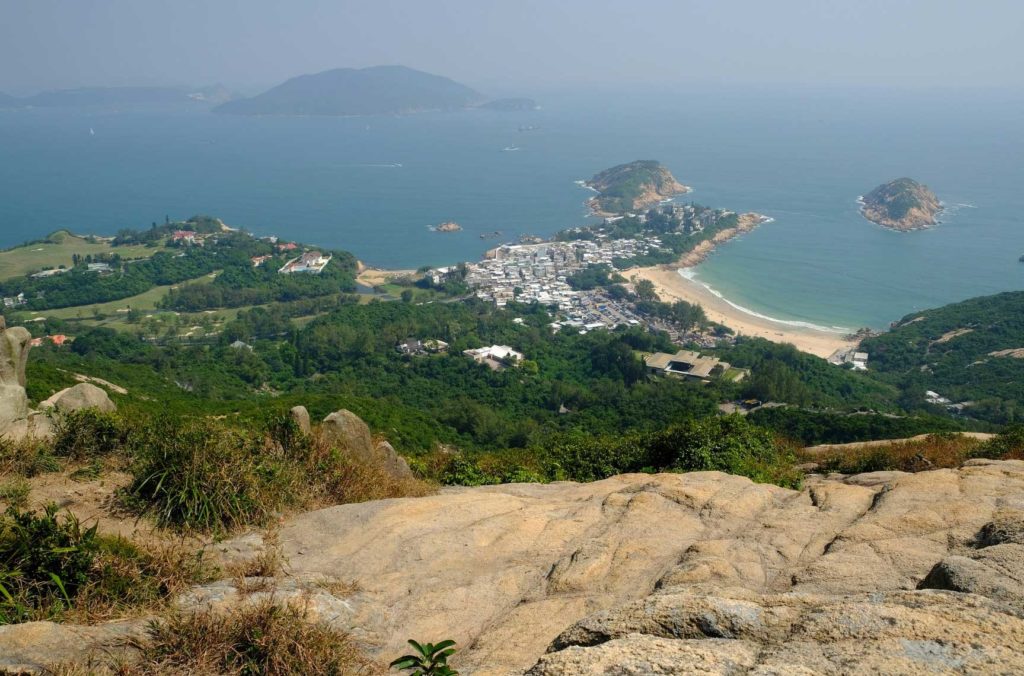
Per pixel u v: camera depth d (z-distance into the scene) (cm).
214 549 542
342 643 407
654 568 514
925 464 1055
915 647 251
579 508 657
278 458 711
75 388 821
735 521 617
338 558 546
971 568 363
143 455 629
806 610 298
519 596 494
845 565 489
